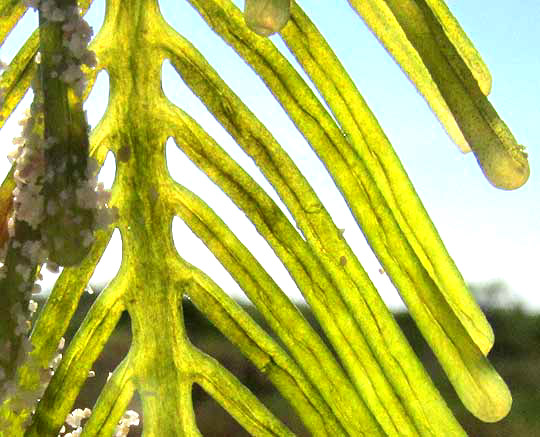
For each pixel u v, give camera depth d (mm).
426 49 54
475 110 54
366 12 62
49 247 51
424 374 62
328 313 63
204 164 63
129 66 62
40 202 51
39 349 62
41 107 54
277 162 63
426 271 62
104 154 63
